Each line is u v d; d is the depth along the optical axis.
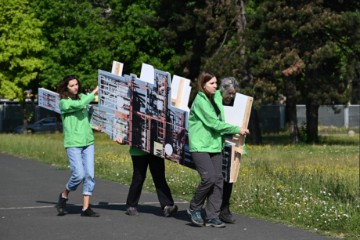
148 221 12.75
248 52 47.28
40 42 62.25
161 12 52.47
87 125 13.09
